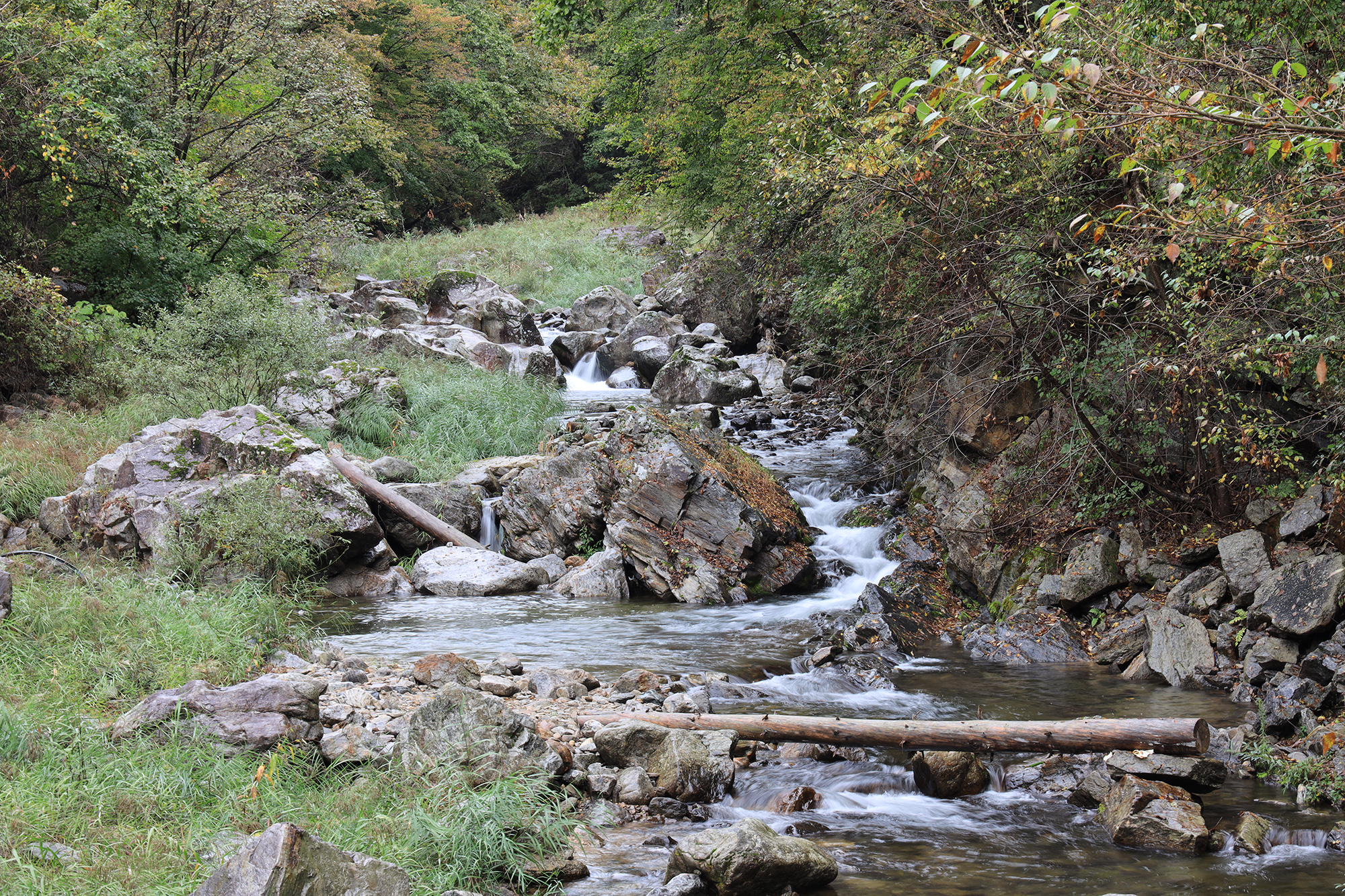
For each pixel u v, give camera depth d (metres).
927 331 10.56
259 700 5.50
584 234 39.25
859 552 12.37
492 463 15.12
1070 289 9.33
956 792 6.04
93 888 3.90
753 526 11.72
